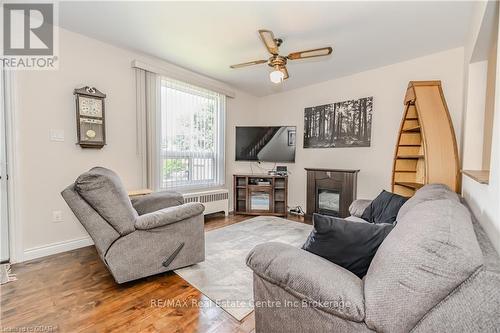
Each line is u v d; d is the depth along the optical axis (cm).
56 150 255
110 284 196
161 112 342
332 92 407
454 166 243
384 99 348
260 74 385
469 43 236
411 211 113
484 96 229
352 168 385
